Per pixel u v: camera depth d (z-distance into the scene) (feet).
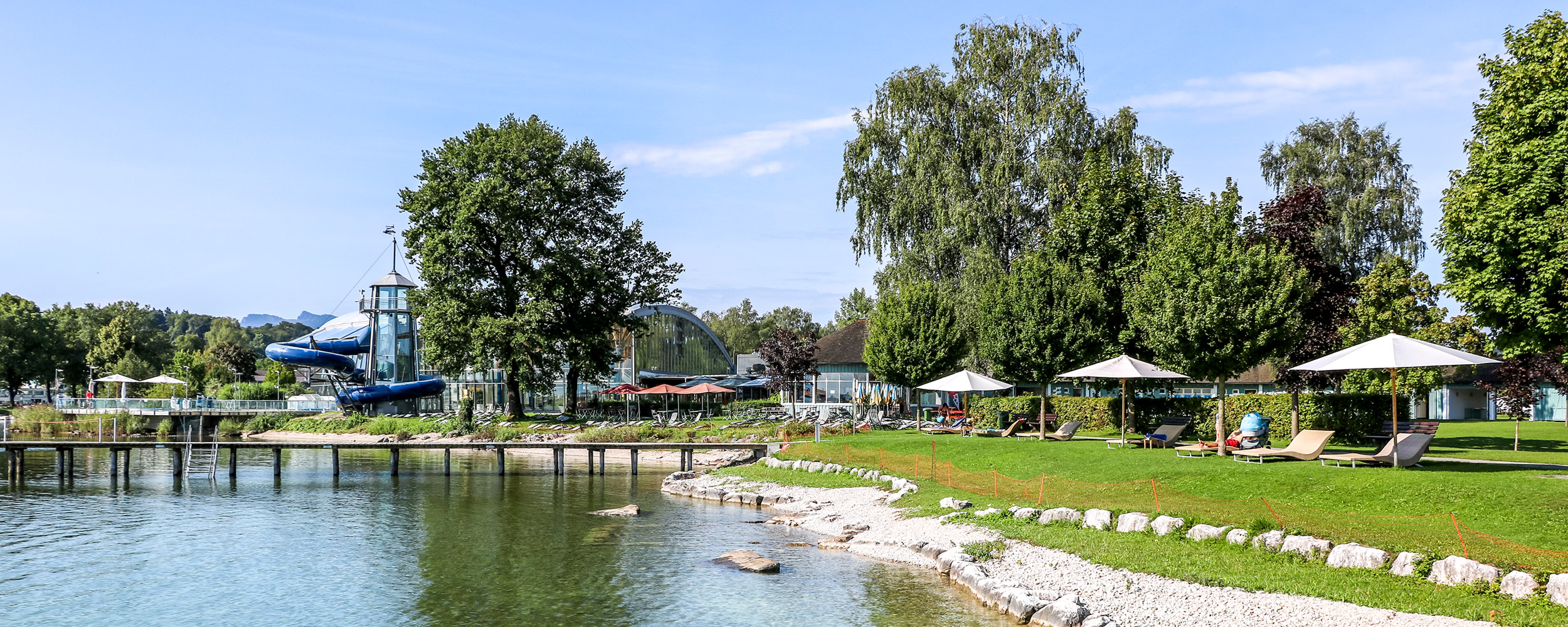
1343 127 195.72
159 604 62.34
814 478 114.73
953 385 127.13
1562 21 72.08
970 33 165.78
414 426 220.23
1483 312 75.15
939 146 160.35
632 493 121.39
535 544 82.23
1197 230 100.78
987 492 88.33
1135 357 125.49
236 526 94.89
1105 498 75.97
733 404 208.54
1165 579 56.03
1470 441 105.70
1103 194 129.80
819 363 220.23
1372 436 98.22
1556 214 66.85
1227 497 69.87
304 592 65.31
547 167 194.08
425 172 196.34
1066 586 57.36
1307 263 115.55
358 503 113.19
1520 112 71.77
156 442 146.30
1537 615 43.37
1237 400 109.91
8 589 67.00
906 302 155.74
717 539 83.05
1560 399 185.88
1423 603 46.75
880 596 60.85
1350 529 56.95
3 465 173.06
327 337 299.17
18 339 364.58
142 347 400.88
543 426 198.18
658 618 56.90
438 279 191.52
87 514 104.94
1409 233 187.52
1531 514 54.60
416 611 59.67
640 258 213.46
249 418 260.42
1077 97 156.76
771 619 55.88
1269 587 52.11
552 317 190.19
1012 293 128.88
